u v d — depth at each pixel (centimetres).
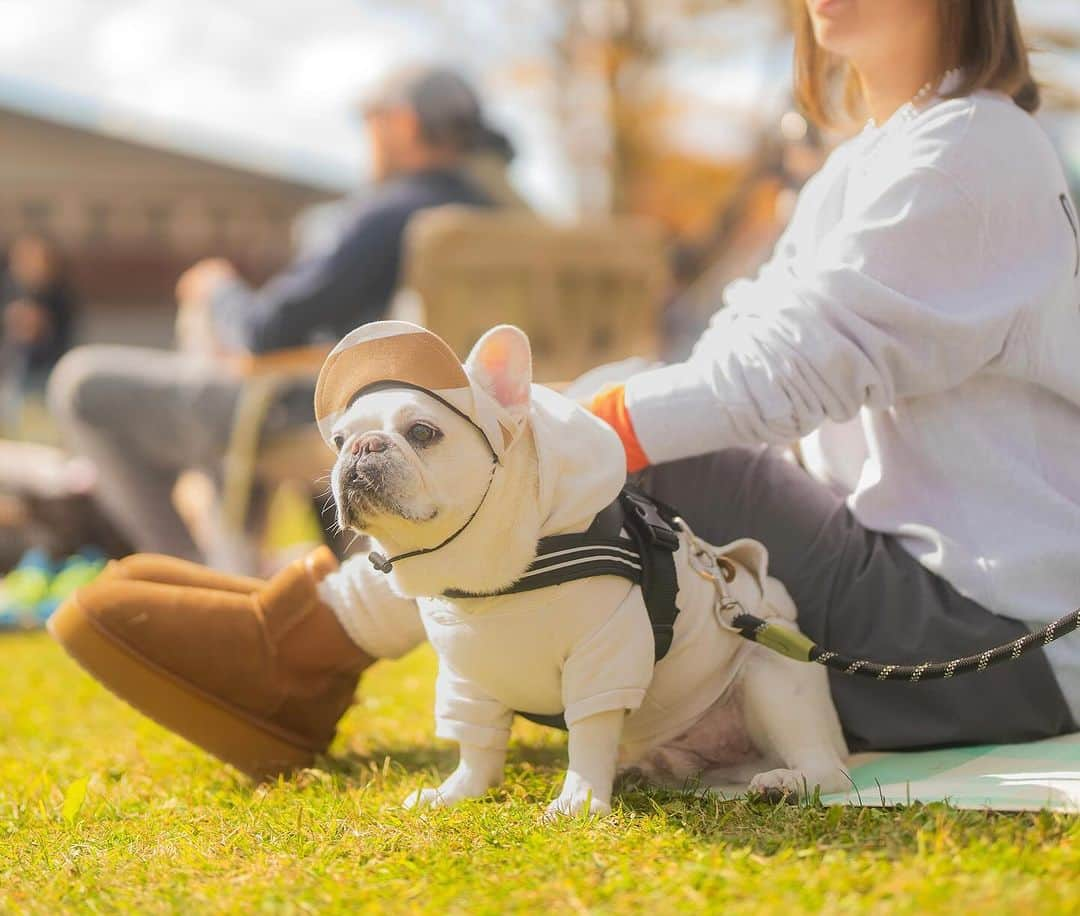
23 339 1130
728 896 152
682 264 707
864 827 178
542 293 497
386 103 514
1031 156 221
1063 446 225
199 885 168
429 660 377
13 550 571
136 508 510
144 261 1534
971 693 217
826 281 217
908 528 225
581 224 508
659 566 198
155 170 1429
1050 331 221
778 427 217
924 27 231
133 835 202
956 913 139
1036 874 153
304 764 248
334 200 1477
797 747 204
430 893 159
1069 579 218
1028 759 209
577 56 1266
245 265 1522
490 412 183
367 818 201
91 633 239
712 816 189
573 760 196
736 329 223
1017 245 218
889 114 240
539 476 187
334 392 187
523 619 191
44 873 181
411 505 177
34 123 1411
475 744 208
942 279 216
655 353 585
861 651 223
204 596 244
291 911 154
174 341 1547
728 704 212
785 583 227
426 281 479
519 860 170
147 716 243
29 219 1433
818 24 238
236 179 1434
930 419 224
